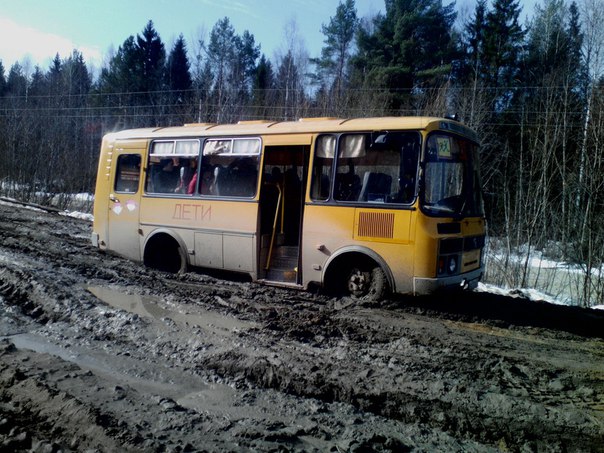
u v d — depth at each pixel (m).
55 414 4.12
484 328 7.38
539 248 23.23
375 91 31.56
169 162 10.68
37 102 46.81
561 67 30.94
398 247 7.80
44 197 29.17
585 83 26.30
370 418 4.51
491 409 4.62
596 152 20.09
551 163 24.83
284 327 6.85
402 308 8.05
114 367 5.45
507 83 34.34
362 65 36.19
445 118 8.25
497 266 19.50
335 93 32.41
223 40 50.62
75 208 28.53
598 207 21.20
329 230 8.45
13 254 11.02
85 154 36.19
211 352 5.84
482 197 9.15
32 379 4.73
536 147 25.55
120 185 11.48
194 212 10.12
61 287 8.10
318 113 30.80
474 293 9.83
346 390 4.91
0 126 33.44
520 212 23.45
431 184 7.84
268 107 34.97
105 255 12.03
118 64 55.31
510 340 6.83
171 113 43.50
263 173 9.30
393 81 33.47
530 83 33.53
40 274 8.69
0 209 21.66
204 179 10.10
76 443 3.73
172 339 6.26
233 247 9.58
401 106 32.31
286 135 9.03
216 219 9.80
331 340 6.44
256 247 9.28
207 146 10.10
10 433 3.84
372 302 8.11
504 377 5.39
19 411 4.20
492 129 29.98
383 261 7.93
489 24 35.38
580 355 6.29
